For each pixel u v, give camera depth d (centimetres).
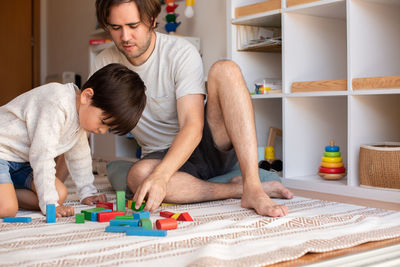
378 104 189
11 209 126
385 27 193
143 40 146
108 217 122
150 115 165
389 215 127
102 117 127
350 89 178
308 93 194
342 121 225
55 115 126
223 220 116
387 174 167
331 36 221
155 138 166
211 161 161
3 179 128
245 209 136
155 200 125
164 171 131
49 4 478
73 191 181
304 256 88
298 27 209
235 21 229
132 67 161
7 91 471
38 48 484
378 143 187
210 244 89
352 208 137
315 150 215
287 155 205
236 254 86
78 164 151
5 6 468
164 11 304
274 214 123
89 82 128
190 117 145
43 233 105
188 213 124
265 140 242
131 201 132
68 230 109
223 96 142
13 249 91
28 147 132
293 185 200
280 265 82
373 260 87
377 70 190
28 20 476
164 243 94
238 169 174
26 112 128
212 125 155
